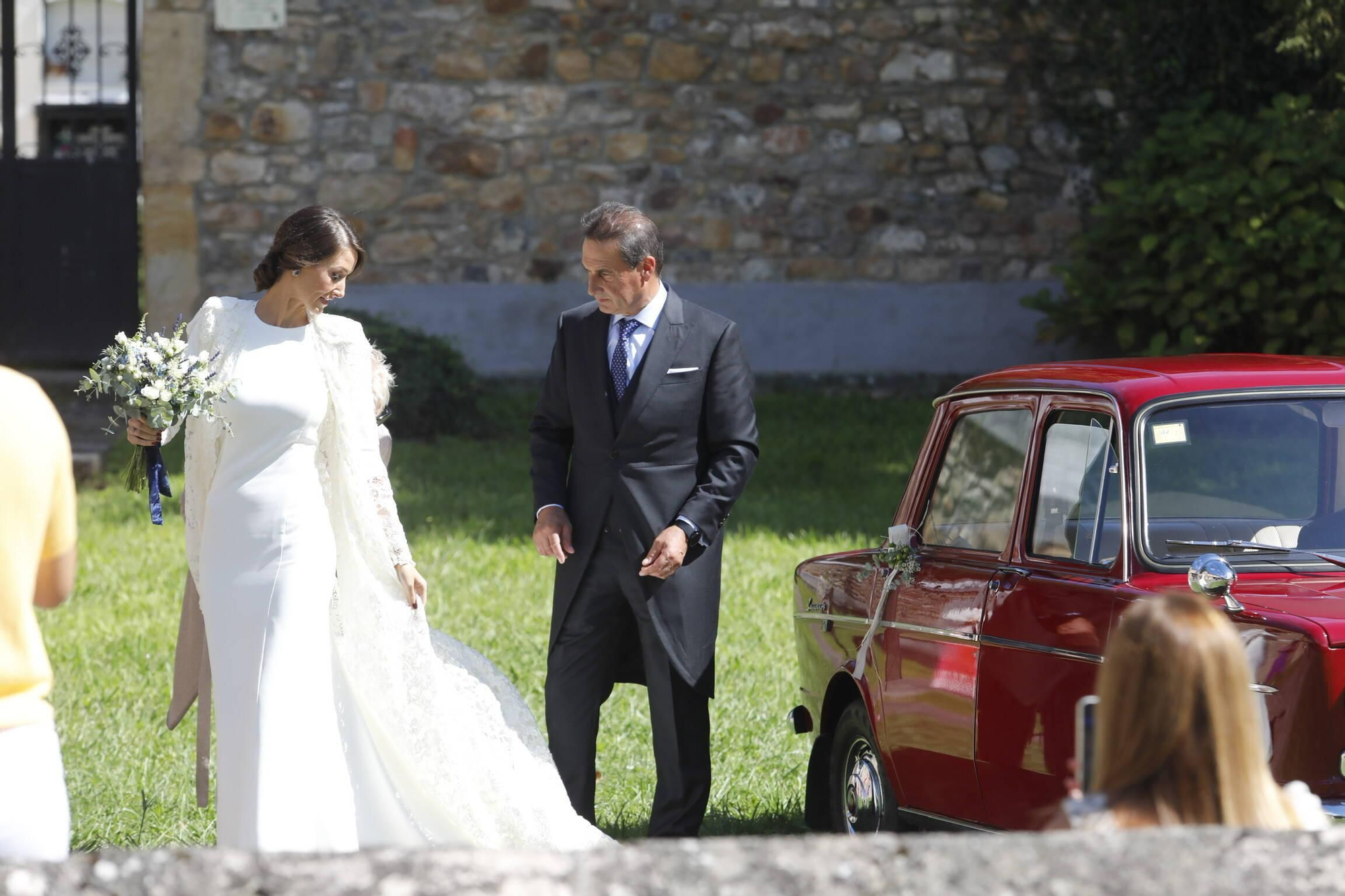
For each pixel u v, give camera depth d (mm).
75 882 3980
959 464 10617
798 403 33469
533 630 17906
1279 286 29500
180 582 20641
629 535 10508
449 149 34906
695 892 4098
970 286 35625
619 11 34812
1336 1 28047
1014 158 35375
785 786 12977
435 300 35094
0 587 6098
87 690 15570
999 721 9172
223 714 8992
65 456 6355
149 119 34375
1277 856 4215
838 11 35031
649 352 10555
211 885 4008
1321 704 7473
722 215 35406
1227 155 30250
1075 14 34500
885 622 10539
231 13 34188
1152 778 5289
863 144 35344
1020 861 4168
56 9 35688
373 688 9727
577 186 35156
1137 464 8945
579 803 10922
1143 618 5445
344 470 9641
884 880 4137
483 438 31062
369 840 9805
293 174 34750
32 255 35594
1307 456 9227
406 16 34594
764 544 22578
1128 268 30812
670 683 10523
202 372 9000
